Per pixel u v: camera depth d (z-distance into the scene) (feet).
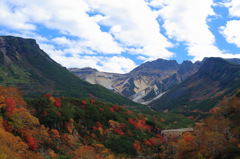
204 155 203.62
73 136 297.33
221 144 194.39
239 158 170.30
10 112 237.86
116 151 306.96
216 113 315.78
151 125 487.20
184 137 330.75
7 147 171.53
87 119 360.28
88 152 243.19
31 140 216.54
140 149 331.77
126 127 388.16
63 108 341.82
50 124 291.17
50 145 240.53
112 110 433.07
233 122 251.39
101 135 333.42
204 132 238.07
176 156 268.41
